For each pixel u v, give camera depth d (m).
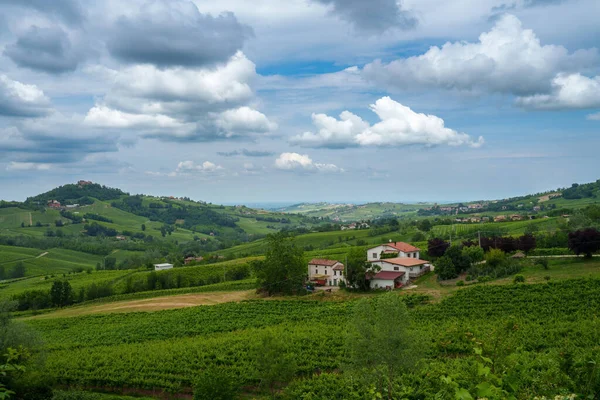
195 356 62.41
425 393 40.00
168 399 54.03
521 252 103.88
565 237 107.00
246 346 63.47
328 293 98.50
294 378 52.31
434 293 85.12
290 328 72.56
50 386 52.97
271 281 103.44
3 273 182.88
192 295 114.50
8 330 55.91
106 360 64.44
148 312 98.56
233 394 43.97
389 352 32.47
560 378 18.61
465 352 53.69
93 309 112.19
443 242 110.38
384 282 94.94
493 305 71.50
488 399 10.09
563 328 56.34
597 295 67.75
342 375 50.09
